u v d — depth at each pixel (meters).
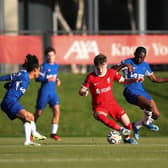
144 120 44.56
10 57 64.50
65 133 52.75
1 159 30.88
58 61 64.62
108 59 65.38
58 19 85.44
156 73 68.94
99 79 38.59
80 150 35.75
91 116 55.16
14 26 76.94
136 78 43.72
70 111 55.81
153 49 66.44
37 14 83.12
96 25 79.94
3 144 41.62
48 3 84.62
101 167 27.28
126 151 34.97
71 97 58.72
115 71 38.84
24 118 38.38
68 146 39.09
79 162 29.25
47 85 47.06
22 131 52.94
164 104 58.78
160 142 43.06
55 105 46.97
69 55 64.81
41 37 64.62
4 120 53.88
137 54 43.53
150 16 88.69
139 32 66.50
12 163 28.98
